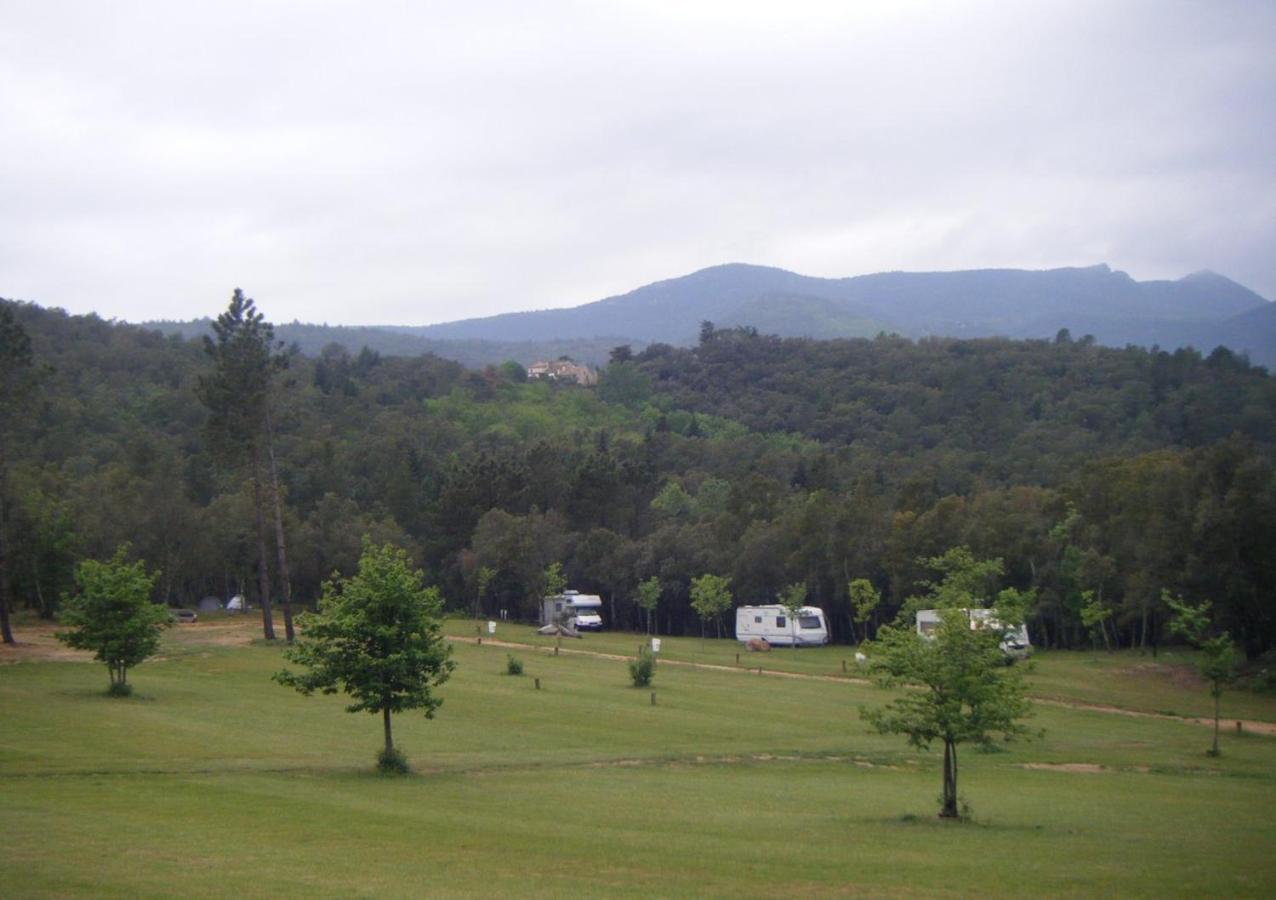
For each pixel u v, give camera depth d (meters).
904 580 97.38
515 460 142.12
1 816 23.84
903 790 33.88
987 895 18.23
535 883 18.66
